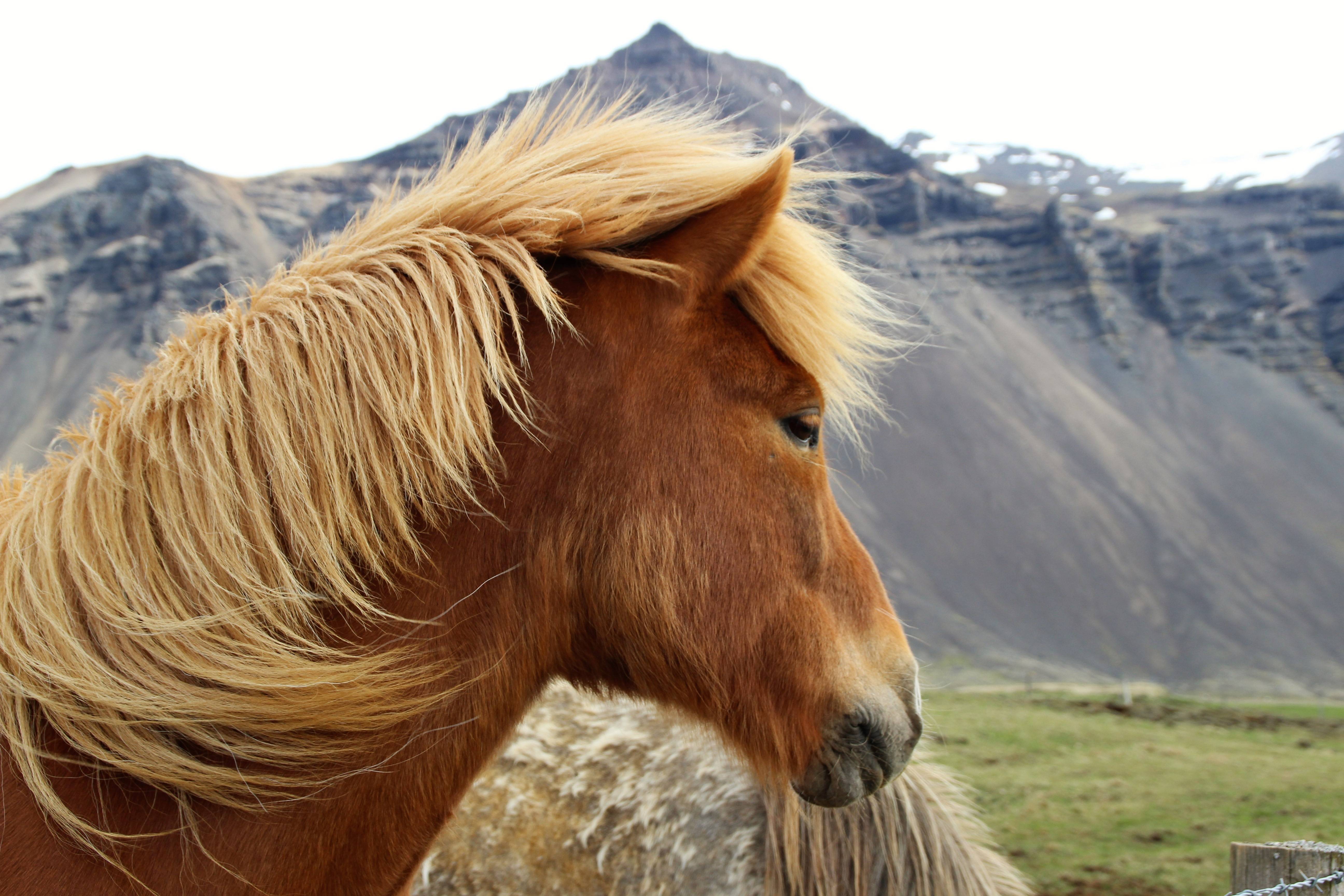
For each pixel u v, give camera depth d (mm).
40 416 98062
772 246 1737
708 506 1537
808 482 1656
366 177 141750
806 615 1620
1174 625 92438
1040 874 7844
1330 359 135125
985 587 96812
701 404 1558
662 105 1936
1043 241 152000
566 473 1500
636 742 3076
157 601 1313
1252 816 9656
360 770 1372
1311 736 16391
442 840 2961
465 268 1493
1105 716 18734
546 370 1517
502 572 1473
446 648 1430
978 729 15750
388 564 1413
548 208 1583
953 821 2689
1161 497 113000
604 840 2934
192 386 1395
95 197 132125
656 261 1558
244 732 1321
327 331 1432
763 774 1658
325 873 1365
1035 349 136500
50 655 1286
